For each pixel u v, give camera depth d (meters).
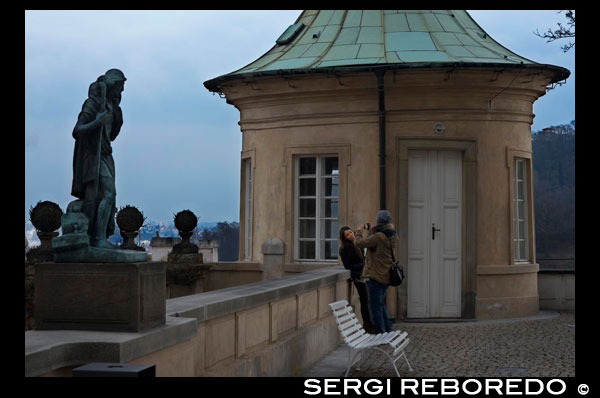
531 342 12.30
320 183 15.76
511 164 15.62
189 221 16.47
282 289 8.97
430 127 15.08
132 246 18.45
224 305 6.98
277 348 8.71
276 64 16.14
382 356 10.98
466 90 15.11
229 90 16.59
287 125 15.89
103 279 5.24
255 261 16.30
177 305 6.49
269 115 16.17
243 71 16.33
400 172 15.07
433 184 15.24
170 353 5.57
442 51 15.67
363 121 15.27
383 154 15.02
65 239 5.32
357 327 10.01
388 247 11.11
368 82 15.12
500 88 15.28
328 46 16.38
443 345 12.04
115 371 4.43
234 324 7.43
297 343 9.61
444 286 15.19
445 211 15.24
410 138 15.08
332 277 11.53
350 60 15.40
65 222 5.36
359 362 10.49
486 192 15.34
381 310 11.12
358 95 15.28
